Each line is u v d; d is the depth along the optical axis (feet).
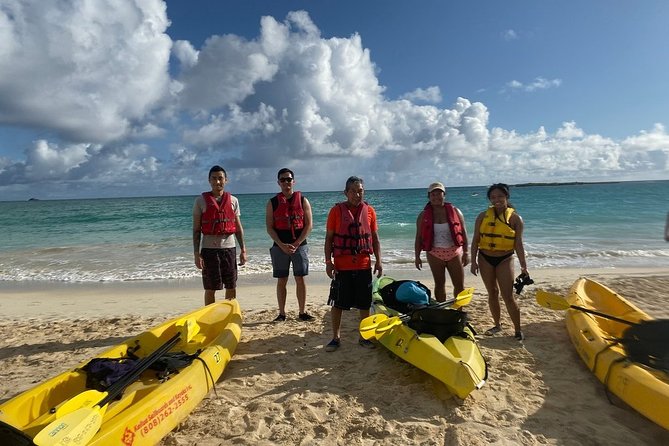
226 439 10.93
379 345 16.81
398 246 48.83
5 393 13.94
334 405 12.46
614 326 16.90
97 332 20.26
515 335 17.10
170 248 53.31
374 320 14.89
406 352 14.06
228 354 15.20
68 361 16.61
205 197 18.13
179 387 11.83
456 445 10.37
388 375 14.28
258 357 16.16
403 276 32.94
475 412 11.87
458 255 17.62
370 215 16.40
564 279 29.35
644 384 11.32
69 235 72.49
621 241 48.24
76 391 12.10
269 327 19.67
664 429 11.15
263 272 36.19
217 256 18.37
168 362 13.33
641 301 23.12
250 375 14.62
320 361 15.64
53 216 128.26
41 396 11.18
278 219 19.34
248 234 64.23
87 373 12.55
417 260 18.35
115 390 11.21
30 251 52.85
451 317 14.61
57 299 29.12
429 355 13.19
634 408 11.46
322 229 67.72
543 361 15.07
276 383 13.98
